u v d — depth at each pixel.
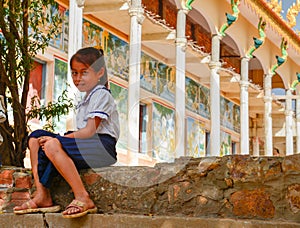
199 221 5.11
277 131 37.03
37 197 5.84
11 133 7.95
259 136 37.94
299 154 5.26
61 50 18.91
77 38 18.14
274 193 5.28
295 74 36.03
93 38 20.91
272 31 30.50
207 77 27.38
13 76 8.19
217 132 20.86
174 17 24.91
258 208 5.32
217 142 20.64
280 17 29.89
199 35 28.36
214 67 25.14
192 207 5.56
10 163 7.88
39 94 18.19
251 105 35.16
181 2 21.72
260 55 31.41
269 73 32.50
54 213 5.66
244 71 29.00
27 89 8.48
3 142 7.88
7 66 8.27
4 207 6.16
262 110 35.81
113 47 22.25
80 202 5.58
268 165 5.32
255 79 35.84
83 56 5.90
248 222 4.94
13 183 6.23
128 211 5.73
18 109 8.07
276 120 37.06
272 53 32.69
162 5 23.73
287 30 31.38
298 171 5.22
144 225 5.28
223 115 33.03
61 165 5.70
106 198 5.81
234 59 32.56
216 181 5.50
